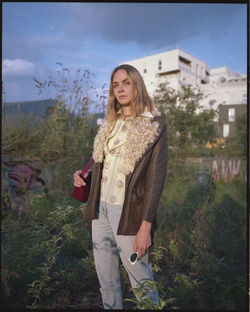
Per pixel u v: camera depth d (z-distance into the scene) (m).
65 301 2.01
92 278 2.29
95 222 1.62
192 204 3.43
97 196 1.61
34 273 2.05
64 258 2.67
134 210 1.44
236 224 3.41
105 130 1.65
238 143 9.05
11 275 1.91
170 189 4.50
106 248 1.60
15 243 2.01
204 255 2.42
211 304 2.04
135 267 1.46
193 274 2.34
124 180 1.50
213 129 7.27
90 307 1.95
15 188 3.44
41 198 2.55
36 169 3.75
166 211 3.28
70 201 3.23
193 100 6.69
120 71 1.59
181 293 2.00
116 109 1.72
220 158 7.51
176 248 2.58
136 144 1.43
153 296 1.45
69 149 3.67
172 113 6.32
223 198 4.77
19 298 1.97
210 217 3.22
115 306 1.61
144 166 1.44
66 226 1.96
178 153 6.19
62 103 3.70
